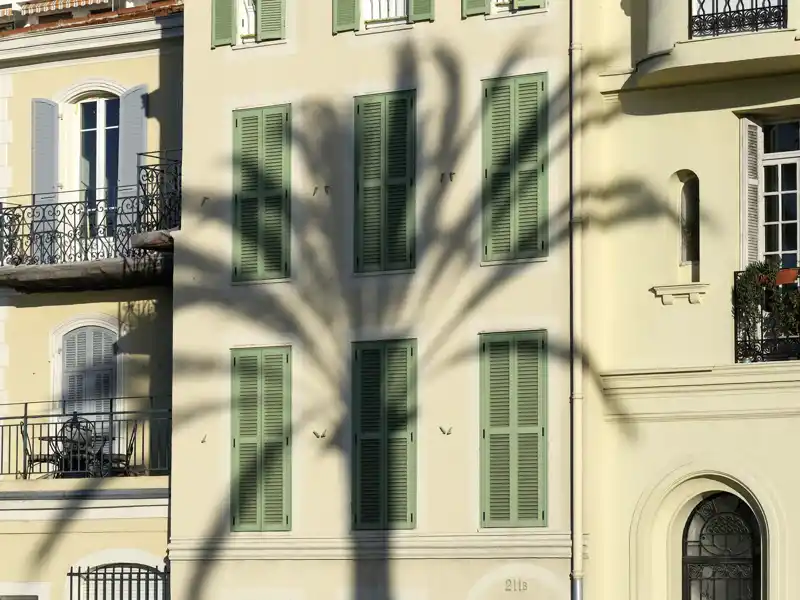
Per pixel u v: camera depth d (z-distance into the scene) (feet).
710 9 87.20
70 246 106.32
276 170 94.53
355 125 93.04
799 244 87.76
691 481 87.61
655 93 89.61
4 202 108.68
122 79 107.04
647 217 89.30
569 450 87.51
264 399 93.56
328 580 91.45
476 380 89.51
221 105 96.12
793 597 84.74
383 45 92.94
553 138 89.10
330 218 93.20
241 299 94.58
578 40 88.94
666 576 88.07
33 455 102.58
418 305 90.94
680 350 88.02
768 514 85.30
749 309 86.58
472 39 91.15
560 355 88.02
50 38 107.55
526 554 87.71
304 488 92.32
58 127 108.17
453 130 91.04
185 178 96.48
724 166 88.12
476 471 89.15
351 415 91.71
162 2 108.88
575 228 88.02
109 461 99.50
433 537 89.45
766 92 87.40
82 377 105.91
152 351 104.42
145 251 101.45
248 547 92.94
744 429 86.17
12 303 107.86
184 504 94.63
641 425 88.33
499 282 89.51
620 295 89.51
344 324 92.32
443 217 90.89
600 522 88.38
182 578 94.32
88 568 98.02
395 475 90.58
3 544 99.96
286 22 95.20
